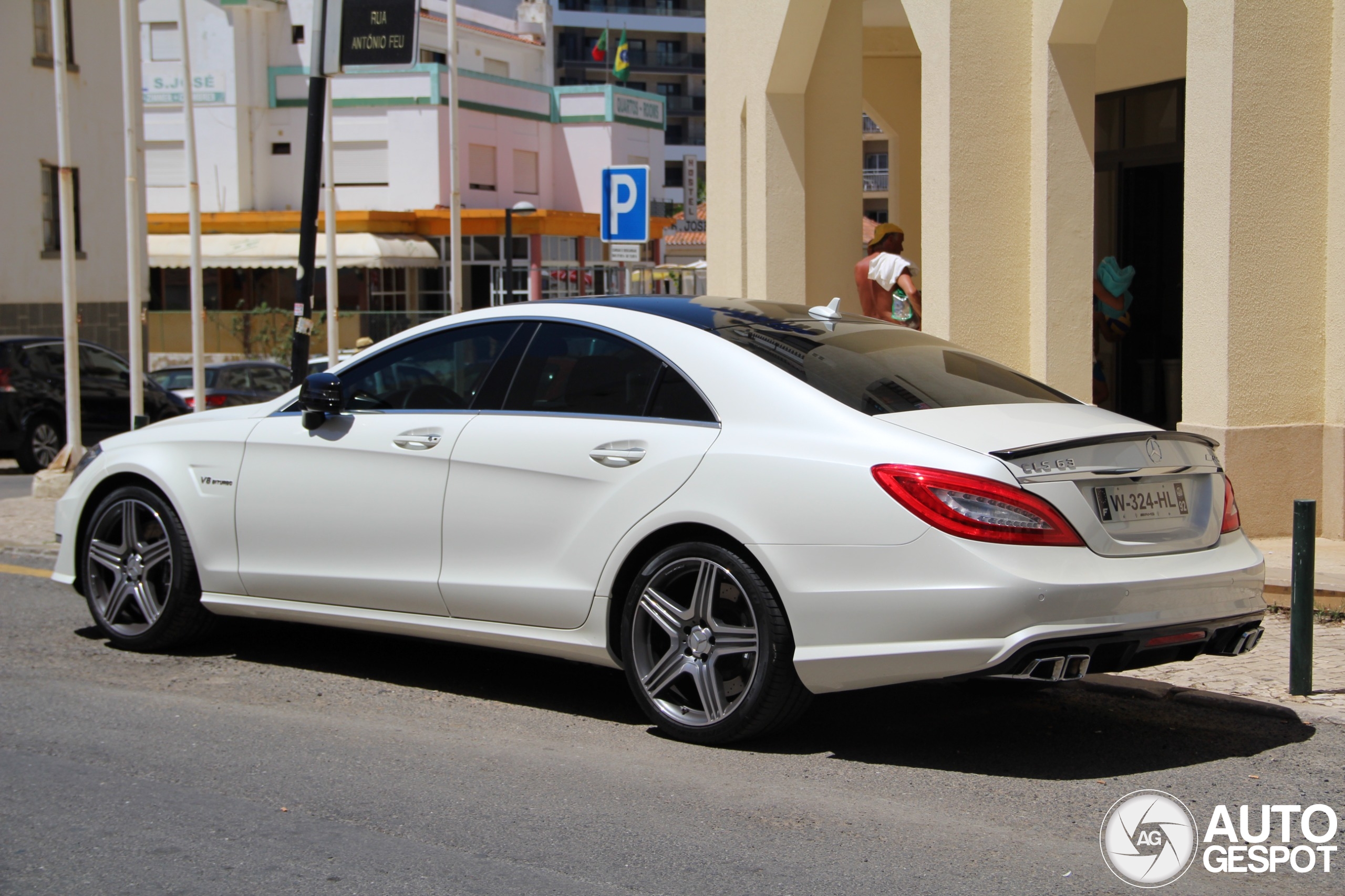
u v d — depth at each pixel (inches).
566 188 2090.3
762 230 522.6
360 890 143.9
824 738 201.9
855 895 142.9
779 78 506.9
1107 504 178.5
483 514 211.6
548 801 172.4
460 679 238.4
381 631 227.1
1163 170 497.7
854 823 164.9
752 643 188.1
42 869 150.2
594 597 200.5
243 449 241.0
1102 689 228.2
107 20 1074.7
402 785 178.9
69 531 262.1
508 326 223.3
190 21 1834.4
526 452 208.7
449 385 225.3
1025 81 379.9
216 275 1819.6
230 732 203.5
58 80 515.5
